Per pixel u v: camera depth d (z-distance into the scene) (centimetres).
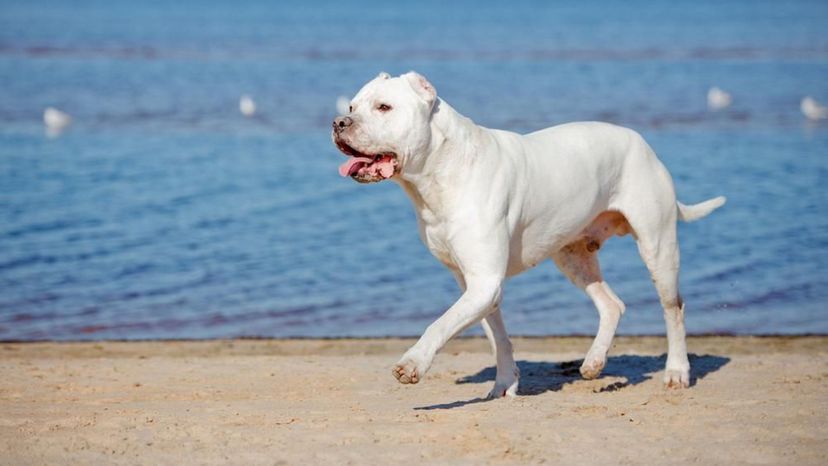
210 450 644
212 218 1745
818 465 618
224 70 4181
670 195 860
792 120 2905
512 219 766
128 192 1933
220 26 7131
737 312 1280
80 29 6606
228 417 728
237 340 1160
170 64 4394
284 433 680
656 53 5047
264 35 6241
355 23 7619
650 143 2506
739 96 3434
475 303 729
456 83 3747
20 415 743
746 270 1459
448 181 742
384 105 722
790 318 1252
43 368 960
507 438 664
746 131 2694
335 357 1038
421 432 677
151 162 2228
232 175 2100
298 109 3102
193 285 1388
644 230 851
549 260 1548
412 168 737
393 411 751
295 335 1191
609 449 645
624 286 1395
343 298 1343
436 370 959
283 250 1562
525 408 752
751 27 7006
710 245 1586
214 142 2502
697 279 1425
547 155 800
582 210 819
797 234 1636
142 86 3650
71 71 4075
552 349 1108
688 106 3195
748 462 622
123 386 874
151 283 1394
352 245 1596
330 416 730
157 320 1243
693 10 9712
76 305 1297
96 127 2717
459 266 761
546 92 3506
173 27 6969
